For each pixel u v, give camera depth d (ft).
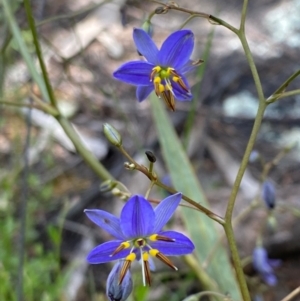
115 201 0.68
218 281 0.45
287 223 0.63
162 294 0.57
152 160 0.28
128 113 0.82
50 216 0.67
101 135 0.79
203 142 0.78
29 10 0.40
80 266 0.61
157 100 0.52
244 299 0.29
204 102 0.84
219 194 0.71
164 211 0.27
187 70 0.31
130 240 0.28
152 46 0.30
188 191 0.49
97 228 0.66
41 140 0.77
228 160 0.76
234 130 0.80
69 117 0.81
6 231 0.53
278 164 0.75
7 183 0.61
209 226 0.48
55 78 0.85
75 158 0.77
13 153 0.73
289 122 0.81
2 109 0.70
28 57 0.48
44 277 0.54
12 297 0.49
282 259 0.62
